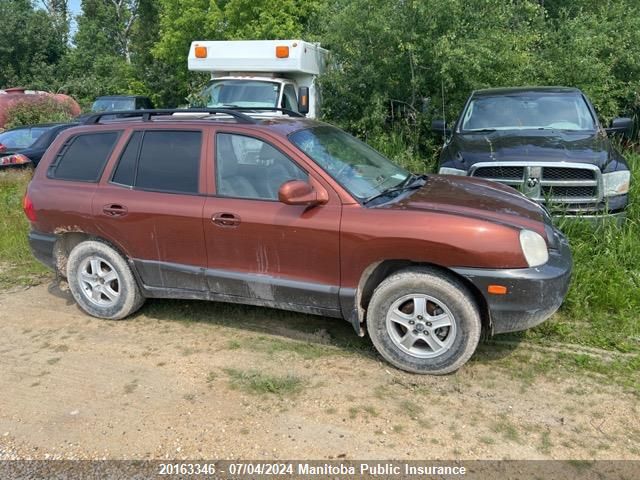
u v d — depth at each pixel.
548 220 4.10
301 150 4.01
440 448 3.04
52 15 32.72
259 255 4.07
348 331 4.47
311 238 3.85
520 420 3.29
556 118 6.79
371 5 9.40
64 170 4.82
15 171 10.73
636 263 5.16
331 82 10.20
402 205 3.81
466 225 3.53
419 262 3.71
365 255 3.72
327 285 3.91
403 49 9.20
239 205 4.08
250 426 3.26
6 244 6.90
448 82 9.27
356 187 3.96
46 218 4.78
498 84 9.50
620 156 5.87
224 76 10.30
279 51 9.61
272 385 3.65
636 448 3.03
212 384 3.72
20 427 3.31
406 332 3.79
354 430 3.21
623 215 5.54
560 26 10.92
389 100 10.02
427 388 3.63
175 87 25.33
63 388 3.72
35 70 29.92
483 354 4.05
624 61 10.71
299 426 3.25
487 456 2.98
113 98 20.92
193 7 18.06
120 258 4.61
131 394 3.63
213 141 4.27
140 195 4.43
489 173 5.64
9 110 16.38
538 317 3.58
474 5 9.25
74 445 3.14
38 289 5.61
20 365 4.05
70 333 4.57
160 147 4.46
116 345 4.33
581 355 3.99
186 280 4.39
